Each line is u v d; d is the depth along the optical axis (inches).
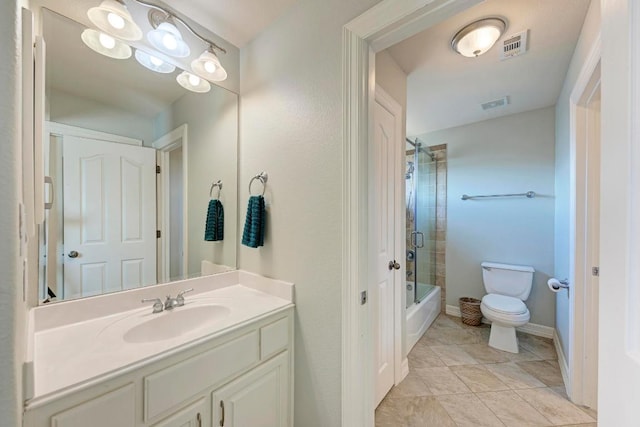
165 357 35.9
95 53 49.3
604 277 21.5
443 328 111.7
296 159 53.9
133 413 33.2
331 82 47.8
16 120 15.9
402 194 79.0
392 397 70.0
